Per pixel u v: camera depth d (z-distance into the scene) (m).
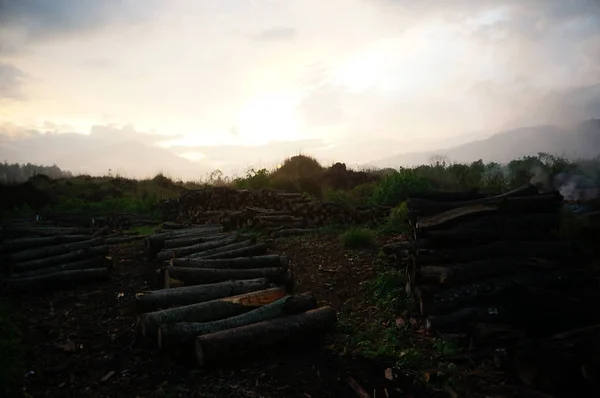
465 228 5.92
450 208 6.84
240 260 7.25
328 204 12.42
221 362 4.35
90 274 7.73
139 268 8.98
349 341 4.87
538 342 3.94
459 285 5.22
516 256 5.59
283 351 4.64
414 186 13.37
